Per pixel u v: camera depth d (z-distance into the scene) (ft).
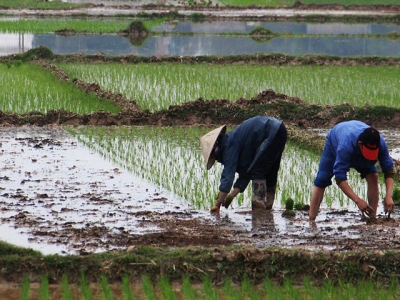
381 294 55.42
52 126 123.24
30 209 76.48
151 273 57.88
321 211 78.74
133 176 91.71
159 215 75.41
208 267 58.29
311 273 58.65
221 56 207.21
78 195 82.58
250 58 206.80
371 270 58.70
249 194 84.48
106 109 136.26
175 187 86.28
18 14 324.60
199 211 77.56
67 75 166.61
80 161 98.73
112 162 98.63
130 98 144.87
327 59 207.72
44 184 86.74
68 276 57.88
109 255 59.11
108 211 76.59
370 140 65.10
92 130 120.16
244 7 359.46
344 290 56.24
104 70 181.47
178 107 129.80
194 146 108.27
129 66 191.31
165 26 304.91
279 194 85.25
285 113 130.72
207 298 55.01
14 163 96.37
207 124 128.77
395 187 87.10
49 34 270.87
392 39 277.23
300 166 97.14
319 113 130.82
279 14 339.57
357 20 332.60
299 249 59.88
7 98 140.56
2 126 122.11
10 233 67.92
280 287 57.36
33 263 58.18
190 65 198.29
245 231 69.87
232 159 73.31
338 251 60.44
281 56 207.31
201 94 150.00
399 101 145.38
